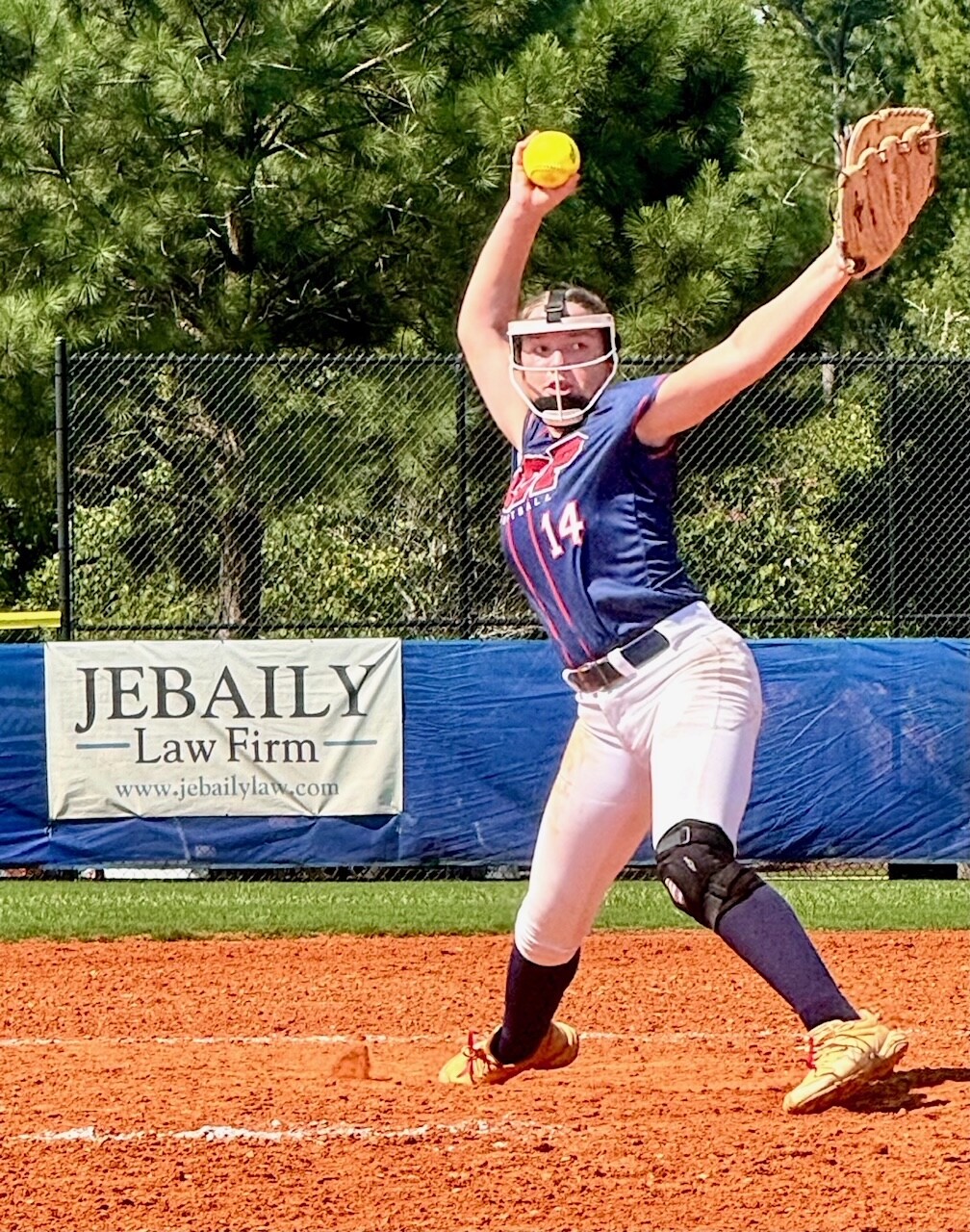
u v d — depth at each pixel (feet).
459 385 67.05
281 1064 33.17
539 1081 30.30
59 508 65.72
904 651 62.34
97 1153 25.21
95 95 86.69
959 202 177.88
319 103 87.97
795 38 229.86
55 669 62.75
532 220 26.43
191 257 90.07
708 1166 23.63
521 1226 21.30
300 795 62.64
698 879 24.26
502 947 50.78
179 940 52.44
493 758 62.59
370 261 91.91
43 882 66.13
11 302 83.30
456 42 90.99
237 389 72.33
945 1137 24.70
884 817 62.34
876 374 71.72
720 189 90.99
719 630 24.44
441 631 71.56
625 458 23.84
